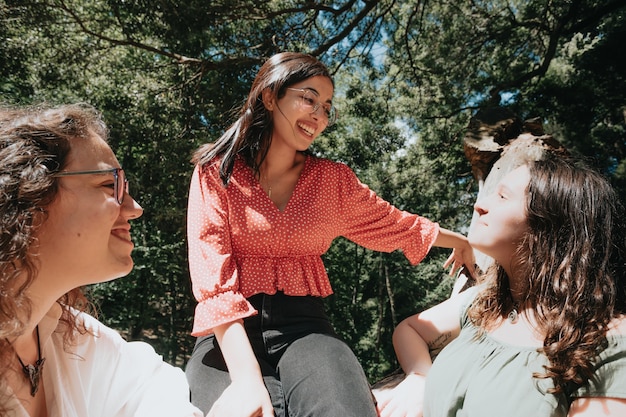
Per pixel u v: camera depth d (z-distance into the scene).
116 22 9.27
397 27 11.50
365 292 26.02
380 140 16.03
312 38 10.02
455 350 1.58
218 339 1.63
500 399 1.33
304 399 1.53
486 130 3.45
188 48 8.84
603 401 1.19
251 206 1.83
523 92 12.45
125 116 9.49
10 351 1.22
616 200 1.41
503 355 1.40
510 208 1.50
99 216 1.19
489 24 11.31
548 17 11.75
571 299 1.30
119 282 11.49
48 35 9.07
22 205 1.09
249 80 9.39
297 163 1.99
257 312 1.67
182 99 9.41
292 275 1.82
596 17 10.45
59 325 1.47
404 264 24.89
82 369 1.50
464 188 13.80
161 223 9.31
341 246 24.78
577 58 11.59
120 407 1.55
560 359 1.24
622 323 1.27
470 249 2.33
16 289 1.13
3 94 7.81
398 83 12.90
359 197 2.03
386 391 1.90
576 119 12.23
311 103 1.87
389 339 24.81
